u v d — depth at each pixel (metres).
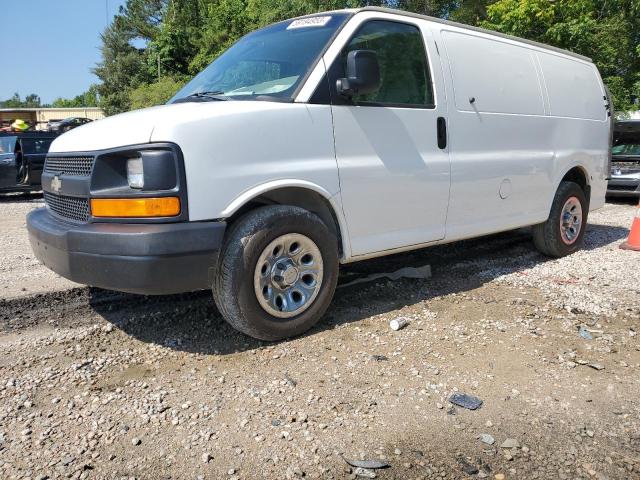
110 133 3.29
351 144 3.78
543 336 3.75
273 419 2.72
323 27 3.96
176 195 3.06
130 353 3.47
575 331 3.84
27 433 2.60
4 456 2.44
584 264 5.63
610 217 9.18
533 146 5.33
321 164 3.61
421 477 2.32
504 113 4.96
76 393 2.98
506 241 6.70
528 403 2.90
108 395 2.95
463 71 4.60
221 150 3.19
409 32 4.26
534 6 15.20
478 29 4.93
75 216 3.48
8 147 12.58
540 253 6.11
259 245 3.35
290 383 3.07
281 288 3.55
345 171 3.73
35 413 2.78
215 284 3.37
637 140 11.55
